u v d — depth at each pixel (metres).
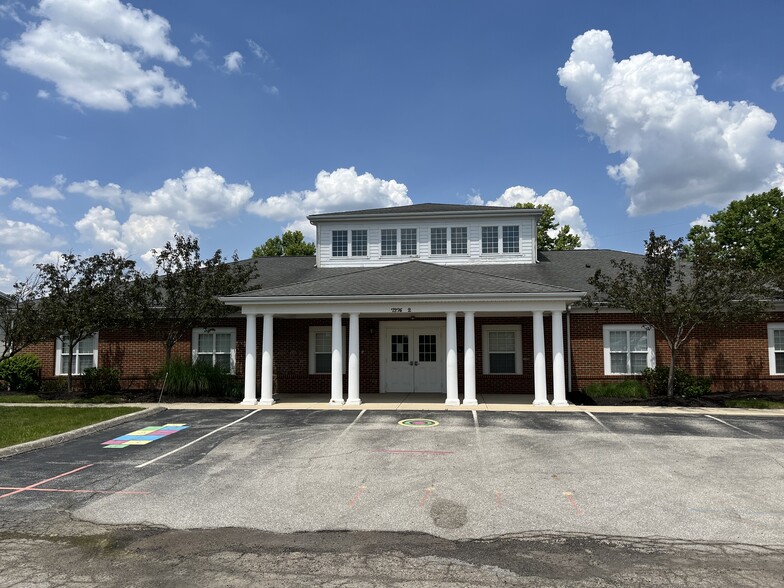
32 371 20.88
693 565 5.42
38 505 7.34
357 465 9.30
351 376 16.38
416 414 14.38
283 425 12.98
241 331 20.11
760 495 7.66
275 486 8.15
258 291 17.33
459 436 11.58
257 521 6.73
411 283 17.33
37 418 13.66
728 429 12.31
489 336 19.77
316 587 4.97
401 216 22.67
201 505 7.32
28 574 5.25
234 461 9.64
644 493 7.75
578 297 15.76
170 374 17.80
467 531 6.37
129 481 8.45
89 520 6.77
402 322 20.30
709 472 8.84
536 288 16.16
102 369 19.41
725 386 18.36
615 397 17.03
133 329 18.86
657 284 16.25
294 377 20.22
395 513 6.99
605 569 5.34
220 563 5.50
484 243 22.64
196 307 17.42
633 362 18.81
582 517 6.82
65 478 8.62
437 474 8.73
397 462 9.48
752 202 36.94
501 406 15.68
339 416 14.16
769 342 18.36
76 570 5.35
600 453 10.09
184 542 6.06
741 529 6.41
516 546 5.93
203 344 20.34
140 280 18.00
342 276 18.69
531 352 19.39
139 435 11.95
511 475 8.66
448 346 16.14
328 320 20.31
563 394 15.73
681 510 7.06
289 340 20.36
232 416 14.37
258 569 5.36
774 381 18.22
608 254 23.48
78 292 18.30
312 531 6.39
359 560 5.57
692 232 39.94
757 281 15.62
